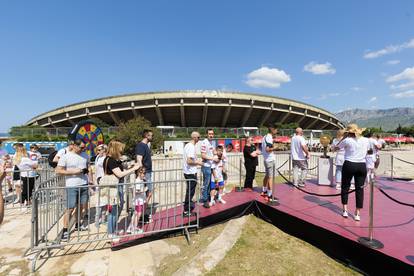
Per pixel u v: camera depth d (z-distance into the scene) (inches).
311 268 133.3
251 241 166.2
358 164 163.6
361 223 161.0
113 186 156.7
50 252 150.6
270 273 128.6
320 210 189.2
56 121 1742.1
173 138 1034.7
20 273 127.0
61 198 208.8
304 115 1893.5
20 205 237.6
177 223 175.5
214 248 152.9
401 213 182.9
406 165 600.7
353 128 164.9
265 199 221.0
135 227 163.2
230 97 1617.9
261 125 1910.7
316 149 1030.4
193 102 1621.6
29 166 259.6
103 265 135.5
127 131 745.0
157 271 130.1
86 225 195.6
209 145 200.1
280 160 582.6
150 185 196.5
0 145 550.6
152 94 1568.7
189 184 176.9
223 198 227.9
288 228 181.0
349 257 135.9
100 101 1596.9
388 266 117.5
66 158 166.2
